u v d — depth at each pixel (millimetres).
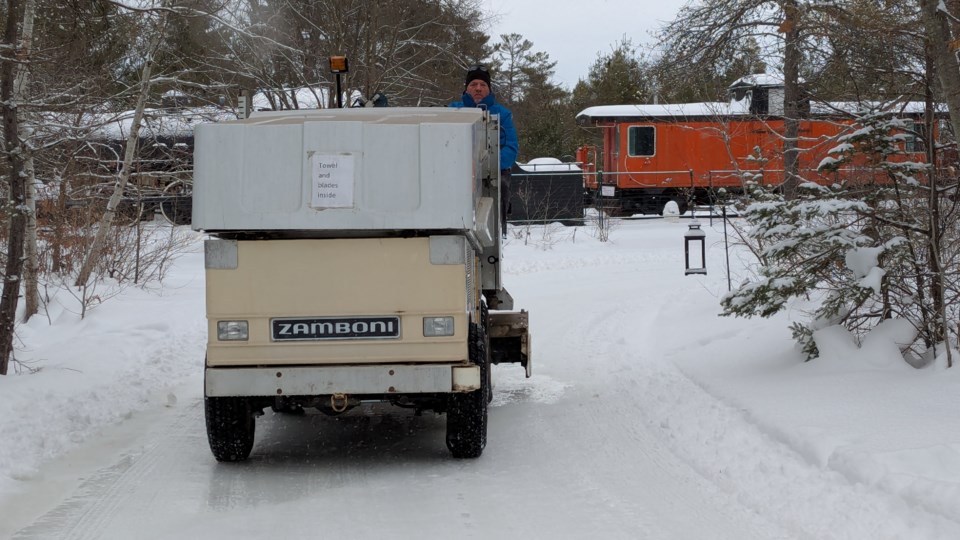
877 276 8953
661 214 36562
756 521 6066
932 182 9078
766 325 12055
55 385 9992
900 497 5848
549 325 14820
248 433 7758
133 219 19844
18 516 6496
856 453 6551
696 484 6957
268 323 7270
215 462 7922
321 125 7176
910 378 8508
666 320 14328
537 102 45594
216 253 7273
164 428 9094
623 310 15977
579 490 6922
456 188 7141
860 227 9609
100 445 8469
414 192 7145
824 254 9414
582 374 11352
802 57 16234
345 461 7965
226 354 7305
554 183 33000
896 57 10953
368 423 9422
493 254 9547
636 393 9938
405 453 8195
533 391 10555
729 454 7426
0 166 12523
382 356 7270
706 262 22688
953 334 9203
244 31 16516
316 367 7258
